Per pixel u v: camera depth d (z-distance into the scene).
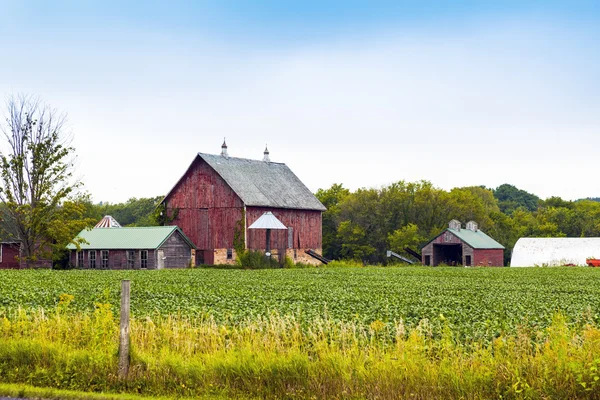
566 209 149.38
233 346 18.31
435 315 27.64
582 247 107.12
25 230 73.56
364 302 33.06
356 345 17.72
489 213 141.12
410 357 16.39
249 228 81.62
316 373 16.30
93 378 17.31
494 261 106.44
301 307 30.19
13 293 37.09
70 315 23.72
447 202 125.44
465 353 17.48
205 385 16.56
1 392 16.22
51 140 73.69
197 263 83.81
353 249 121.50
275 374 16.45
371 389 15.59
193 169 84.62
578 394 14.78
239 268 78.50
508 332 21.94
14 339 19.33
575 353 15.71
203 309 28.33
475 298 36.19
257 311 28.50
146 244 77.50
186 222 84.75
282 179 93.75
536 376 15.27
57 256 76.06
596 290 43.31
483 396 15.20
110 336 19.22
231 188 81.56
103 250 78.31
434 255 104.94
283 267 82.88
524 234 139.25
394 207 123.38
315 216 94.06
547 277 59.53
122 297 17.58
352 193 128.75
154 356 18.06
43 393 16.17
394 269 78.56
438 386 15.44
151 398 16.03
